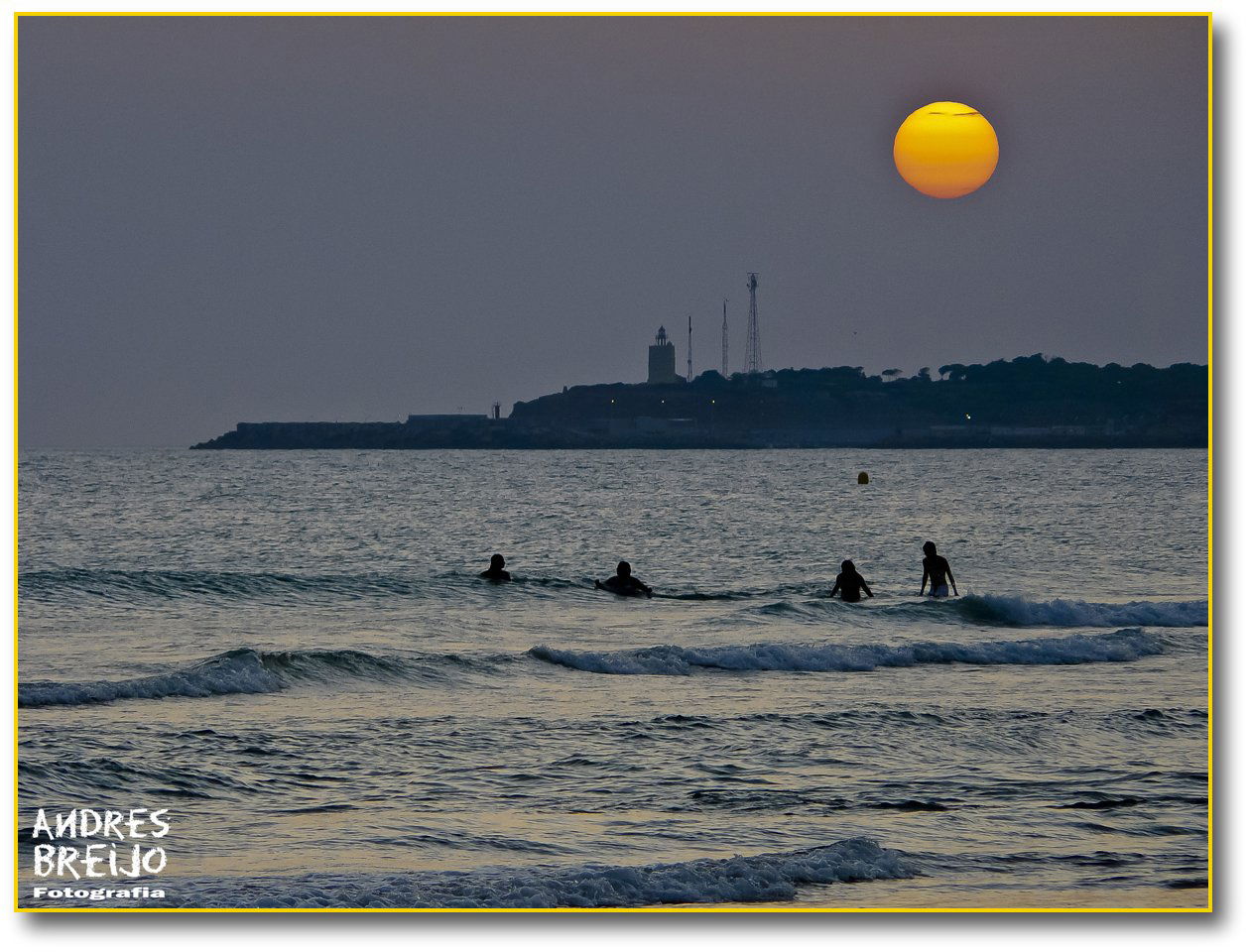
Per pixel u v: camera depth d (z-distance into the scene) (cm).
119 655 9362
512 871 4647
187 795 5634
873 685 8444
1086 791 5922
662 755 6481
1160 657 9656
